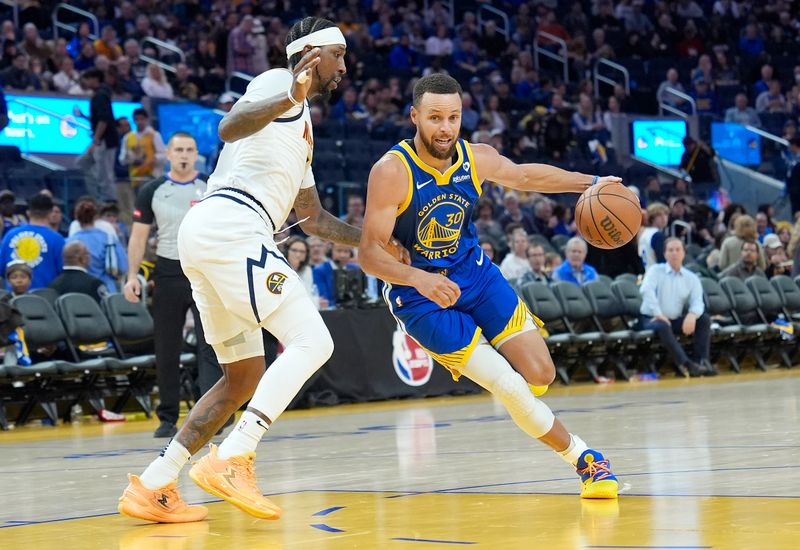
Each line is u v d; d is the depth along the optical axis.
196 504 5.41
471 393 14.82
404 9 27.78
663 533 4.02
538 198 20.36
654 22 31.48
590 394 13.37
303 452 7.86
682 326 16.70
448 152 5.22
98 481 6.60
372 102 23.80
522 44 28.86
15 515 5.27
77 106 18.83
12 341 11.80
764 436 7.51
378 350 13.94
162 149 17.31
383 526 4.46
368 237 5.24
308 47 5.17
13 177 16.86
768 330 17.98
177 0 25.16
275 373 4.79
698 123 26.84
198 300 5.08
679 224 21.47
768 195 26.09
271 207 5.04
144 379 12.99
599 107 27.02
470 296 5.36
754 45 31.58
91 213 13.82
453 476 6.06
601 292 16.39
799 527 4.01
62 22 23.25
